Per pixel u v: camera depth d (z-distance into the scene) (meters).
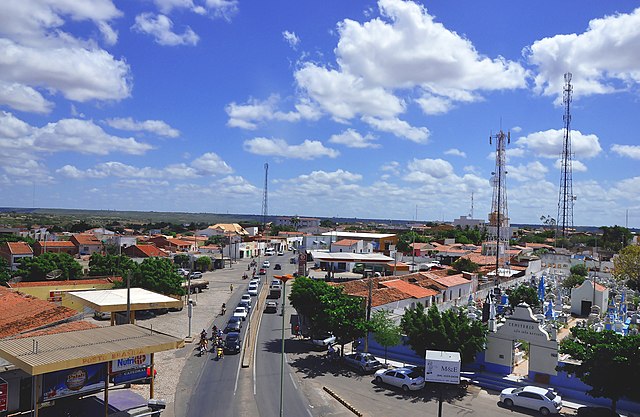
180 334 52.66
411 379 36.06
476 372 39.16
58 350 26.28
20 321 36.66
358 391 35.84
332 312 42.62
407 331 39.06
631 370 28.84
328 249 126.56
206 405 32.16
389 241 138.00
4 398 26.64
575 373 31.94
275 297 79.50
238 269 121.75
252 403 32.75
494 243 110.44
